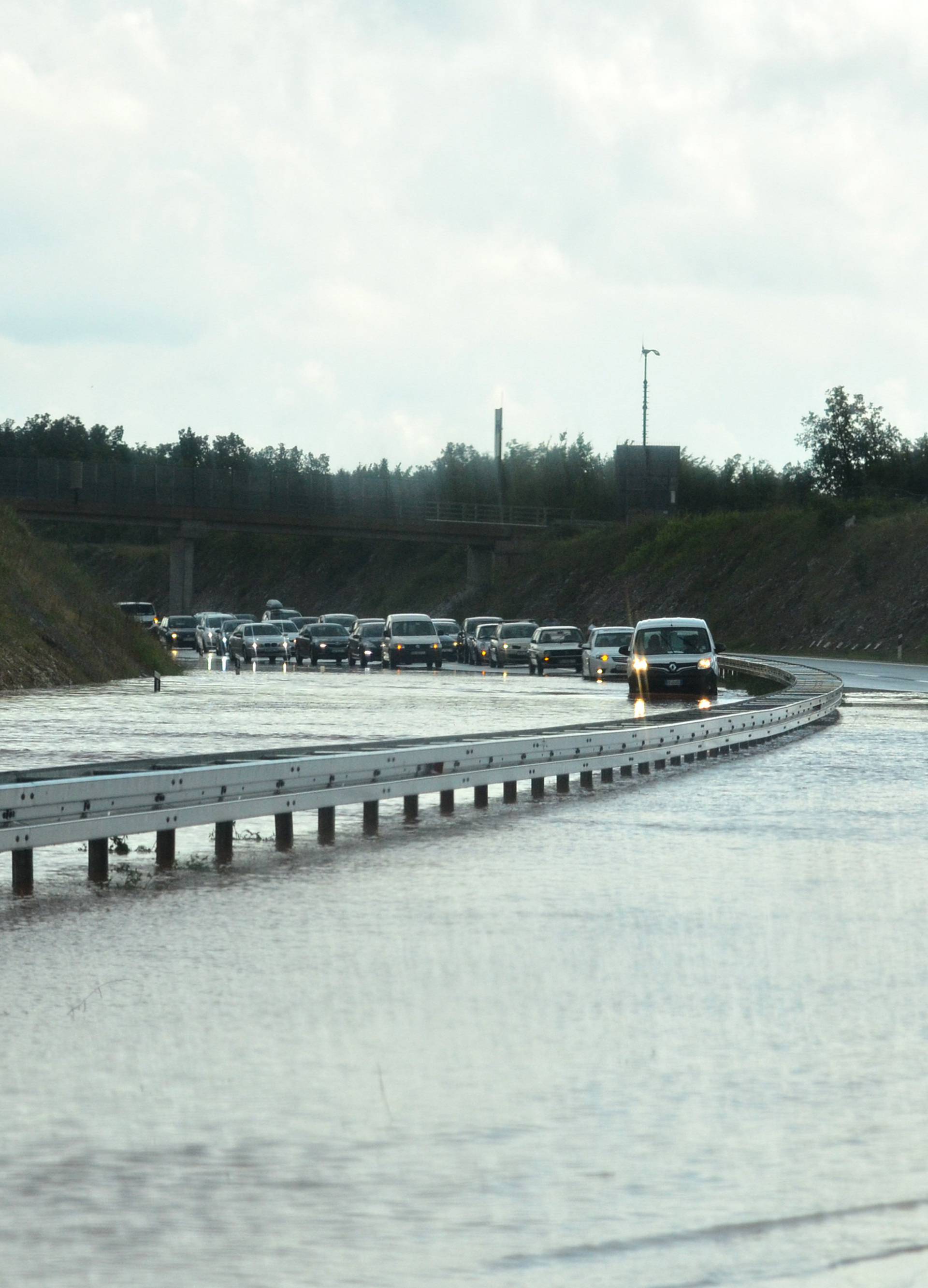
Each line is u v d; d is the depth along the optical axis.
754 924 32.34
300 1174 17.78
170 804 40.59
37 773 44.22
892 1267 15.02
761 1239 15.78
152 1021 24.56
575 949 29.92
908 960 28.92
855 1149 18.61
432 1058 22.45
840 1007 25.41
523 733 62.19
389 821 51.31
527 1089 21.02
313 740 80.56
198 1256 15.38
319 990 26.67
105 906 35.22
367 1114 19.94
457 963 28.73
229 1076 21.58
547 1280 14.75
